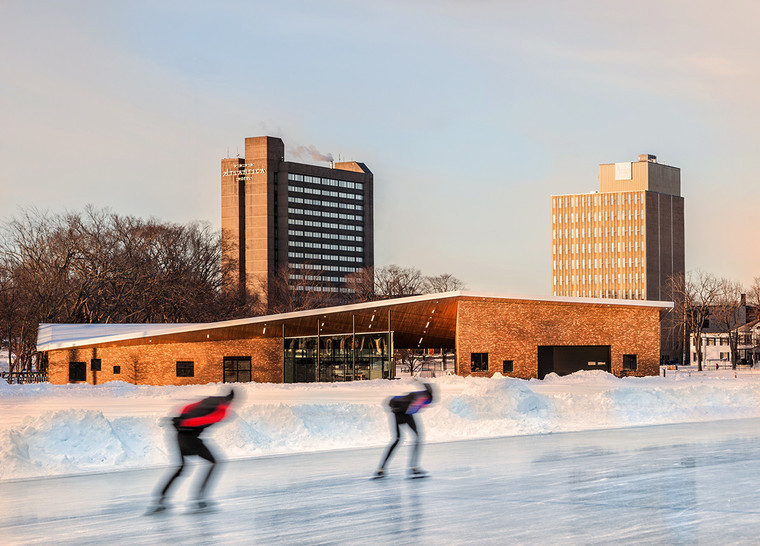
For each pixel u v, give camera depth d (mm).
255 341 62812
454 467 15680
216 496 12656
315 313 60188
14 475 15031
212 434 18484
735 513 11016
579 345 61750
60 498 12656
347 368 59625
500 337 58719
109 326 73312
